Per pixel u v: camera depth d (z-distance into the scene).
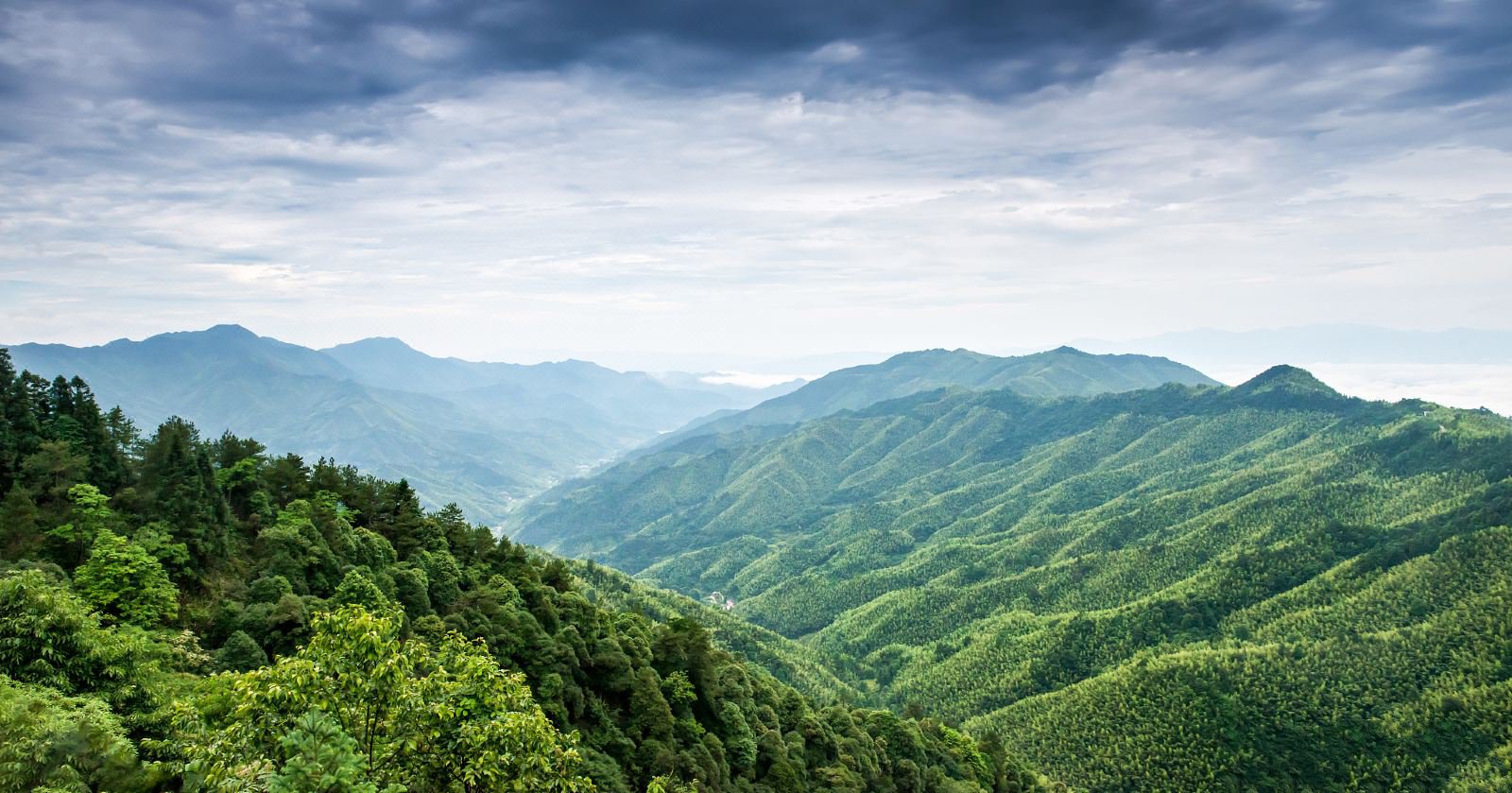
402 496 118.94
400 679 35.41
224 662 65.06
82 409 99.38
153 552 76.19
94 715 46.28
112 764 42.59
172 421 98.88
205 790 35.28
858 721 138.88
